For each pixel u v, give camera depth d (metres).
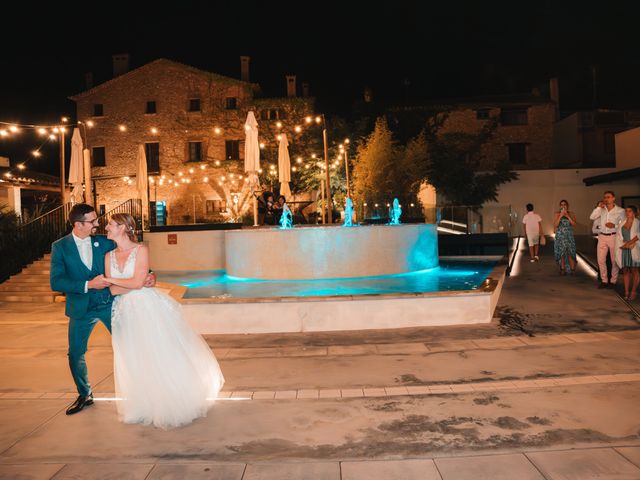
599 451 3.68
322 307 7.86
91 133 37.88
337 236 11.32
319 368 5.98
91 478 3.49
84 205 4.77
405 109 34.00
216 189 36.66
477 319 7.95
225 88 36.72
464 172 28.23
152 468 3.62
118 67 39.06
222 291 9.81
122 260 4.62
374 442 3.95
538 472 3.41
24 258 14.19
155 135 37.19
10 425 4.48
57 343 7.67
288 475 3.47
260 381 5.56
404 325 7.89
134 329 4.44
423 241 12.59
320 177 31.12
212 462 3.70
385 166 26.25
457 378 5.44
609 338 6.89
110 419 4.59
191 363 4.55
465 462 3.59
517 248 19.59
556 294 10.13
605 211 10.58
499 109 34.81
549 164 35.25
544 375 5.43
